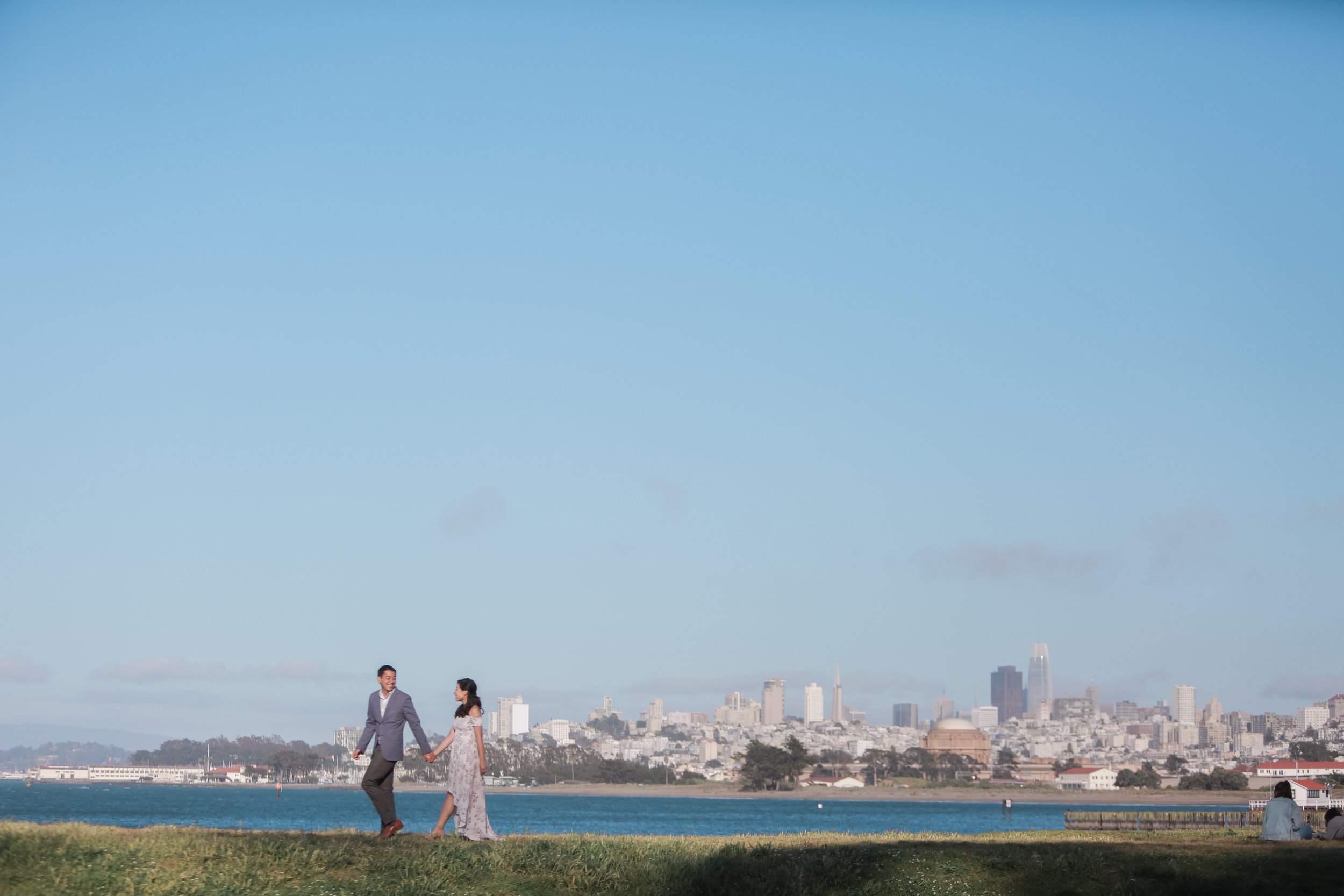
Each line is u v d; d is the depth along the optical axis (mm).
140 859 17125
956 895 18750
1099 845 23156
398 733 20562
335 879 17281
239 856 17688
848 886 19031
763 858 20422
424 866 17984
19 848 16859
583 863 19141
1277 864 20641
